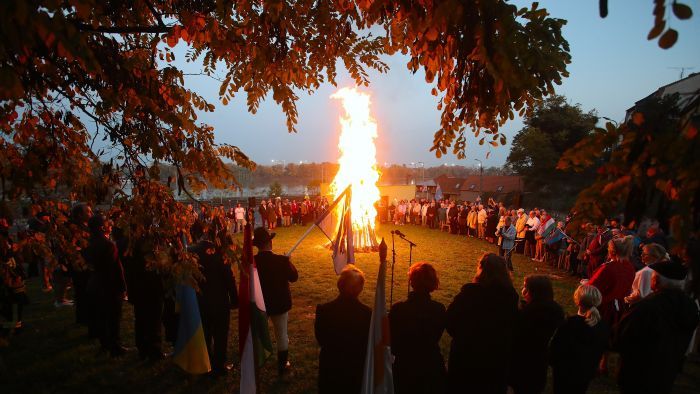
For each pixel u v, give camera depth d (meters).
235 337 7.31
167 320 6.38
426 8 2.72
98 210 6.10
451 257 15.52
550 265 14.58
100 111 3.03
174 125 2.94
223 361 5.72
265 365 6.12
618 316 5.73
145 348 6.14
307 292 10.23
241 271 3.81
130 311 8.70
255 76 3.97
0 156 3.27
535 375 4.31
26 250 4.10
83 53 1.95
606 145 1.87
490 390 3.84
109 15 3.29
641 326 4.01
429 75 2.98
